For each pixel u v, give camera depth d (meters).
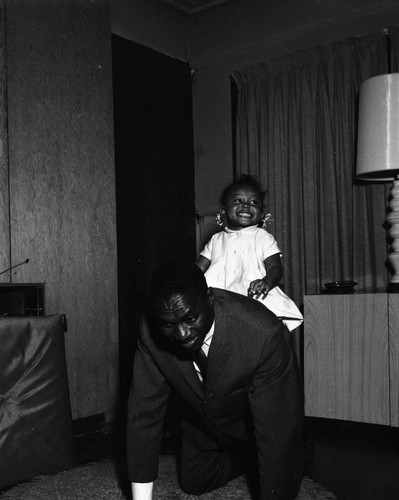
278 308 2.46
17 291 2.89
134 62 4.06
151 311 1.45
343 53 3.67
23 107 3.12
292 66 3.87
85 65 3.46
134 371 1.64
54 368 2.38
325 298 3.05
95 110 3.50
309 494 2.06
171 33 4.40
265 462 1.50
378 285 3.50
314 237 3.74
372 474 2.34
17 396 2.28
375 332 2.89
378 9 3.68
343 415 2.97
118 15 4.02
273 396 1.47
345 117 3.64
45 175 3.20
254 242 2.59
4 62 3.04
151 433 1.62
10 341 2.28
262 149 3.97
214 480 2.00
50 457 2.32
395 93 3.00
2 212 2.99
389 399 2.83
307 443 2.60
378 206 3.50
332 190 3.68
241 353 1.45
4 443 2.20
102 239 3.48
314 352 3.07
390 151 2.99
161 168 4.21
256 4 4.20
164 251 4.16
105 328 3.44
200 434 1.88
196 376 1.54
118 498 2.06
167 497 2.03
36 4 3.22
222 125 4.36
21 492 2.13
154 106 4.19
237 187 2.68
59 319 2.44
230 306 1.47
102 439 3.01
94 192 3.46
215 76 4.41
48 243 3.19
